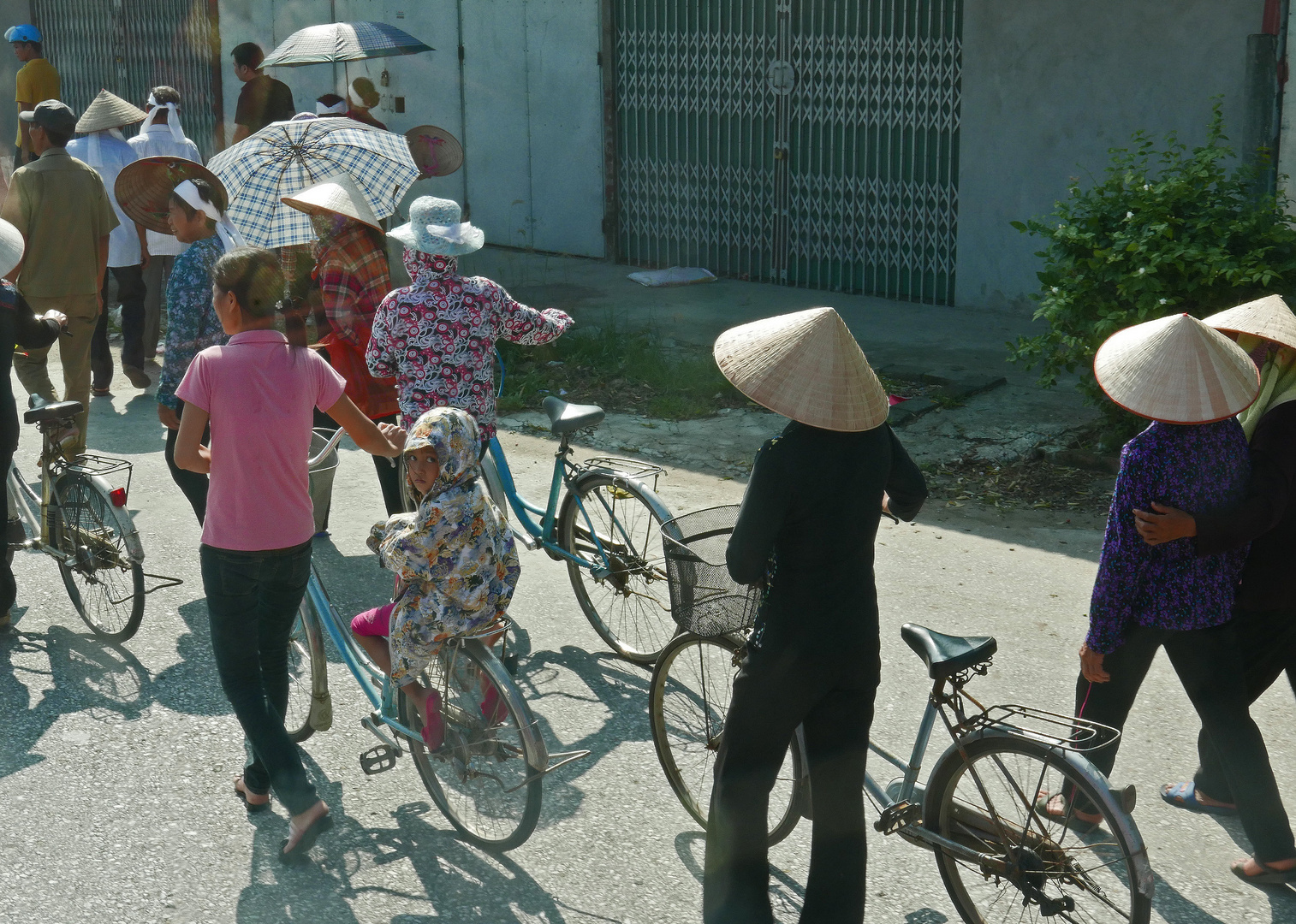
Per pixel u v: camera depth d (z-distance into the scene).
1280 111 8.55
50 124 7.09
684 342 9.97
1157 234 6.66
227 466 3.66
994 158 10.50
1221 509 3.38
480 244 5.03
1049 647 5.18
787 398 3.08
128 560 5.09
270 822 4.06
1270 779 3.61
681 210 12.73
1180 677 3.68
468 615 3.80
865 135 11.30
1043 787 3.27
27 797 4.18
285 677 4.02
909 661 5.09
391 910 3.64
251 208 6.64
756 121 11.96
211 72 16.23
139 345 8.96
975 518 6.63
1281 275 6.57
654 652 5.20
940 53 10.68
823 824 3.29
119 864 3.83
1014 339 9.96
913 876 3.79
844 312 10.96
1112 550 3.48
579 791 4.25
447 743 3.91
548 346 9.62
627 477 5.07
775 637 3.20
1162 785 4.20
